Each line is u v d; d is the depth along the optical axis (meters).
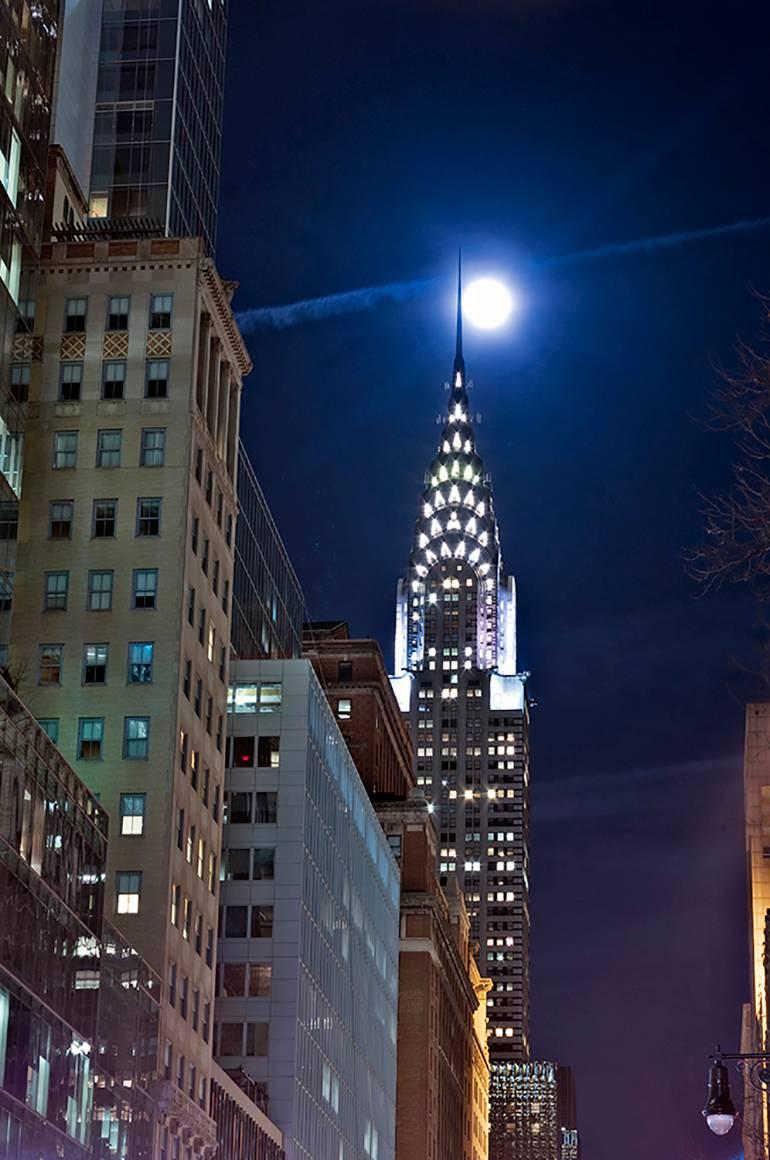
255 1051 155.62
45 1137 95.19
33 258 125.88
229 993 157.50
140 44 177.00
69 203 150.00
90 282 139.00
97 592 131.50
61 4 143.75
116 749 127.69
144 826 125.94
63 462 134.88
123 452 134.88
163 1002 123.00
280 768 163.50
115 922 123.88
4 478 118.88
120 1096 111.12
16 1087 90.50
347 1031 183.12
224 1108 136.75
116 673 129.50
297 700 165.25
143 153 173.38
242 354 151.00
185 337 137.38
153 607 131.00
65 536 133.12
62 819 101.19
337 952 178.62
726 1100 59.72
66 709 128.75
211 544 141.38
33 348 136.75
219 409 146.38
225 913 159.50
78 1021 102.25
